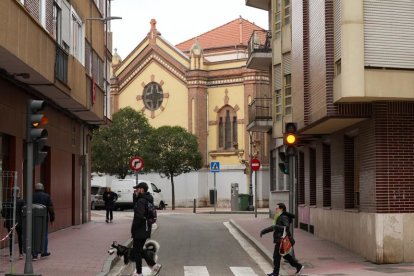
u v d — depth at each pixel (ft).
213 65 188.03
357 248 61.36
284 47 91.71
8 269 47.70
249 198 156.56
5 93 59.47
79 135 96.32
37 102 43.45
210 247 69.97
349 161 66.18
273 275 48.60
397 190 56.03
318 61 61.00
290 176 56.59
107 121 102.99
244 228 89.56
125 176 172.65
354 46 53.83
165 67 193.06
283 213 49.32
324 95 58.08
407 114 56.54
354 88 53.52
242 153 181.37
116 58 202.18
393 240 55.57
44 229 49.83
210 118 188.03
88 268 49.29
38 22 56.39
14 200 44.80
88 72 84.12
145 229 46.14
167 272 51.34
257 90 181.06
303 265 54.60
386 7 54.70
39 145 43.68
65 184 87.25
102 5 96.89
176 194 187.52
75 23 76.07
